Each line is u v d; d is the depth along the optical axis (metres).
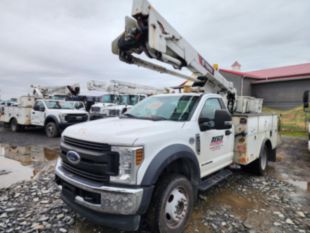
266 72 20.30
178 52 3.04
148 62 3.29
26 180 4.20
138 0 2.46
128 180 1.98
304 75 15.44
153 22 2.56
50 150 7.16
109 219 2.03
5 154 6.57
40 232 2.44
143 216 2.24
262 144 4.65
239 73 17.69
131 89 12.31
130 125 2.55
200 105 3.12
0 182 4.10
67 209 2.97
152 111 3.35
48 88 12.66
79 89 12.54
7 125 13.30
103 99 17.77
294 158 6.68
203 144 2.99
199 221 2.75
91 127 2.52
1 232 2.42
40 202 3.19
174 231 2.36
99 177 2.09
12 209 2.96
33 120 11.06
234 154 3.95
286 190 3.91
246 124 3.82
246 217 2.88
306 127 11.90
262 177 4.65
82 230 2.49
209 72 3.83
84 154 2.19
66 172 2.44
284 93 16.53
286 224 2.71
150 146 2.14
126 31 2.64
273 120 5.42
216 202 3.35
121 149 2.02
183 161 2.67
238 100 4.75
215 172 3.60
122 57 2.92
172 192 2.35
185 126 2.71
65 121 9.82
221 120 2.85
